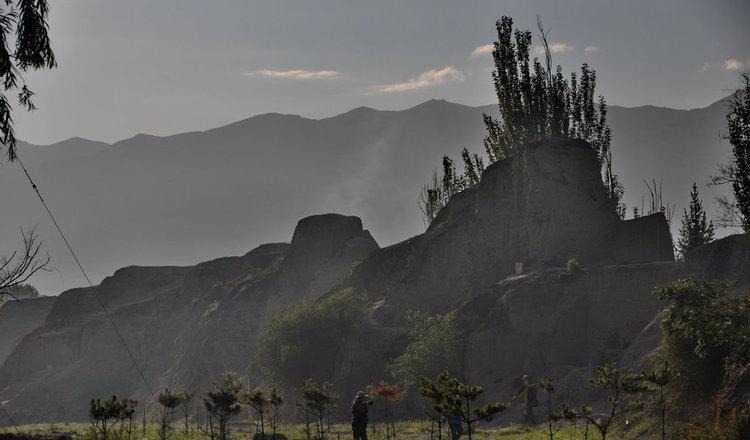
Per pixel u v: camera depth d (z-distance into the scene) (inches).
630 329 2438.5
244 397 1699.1
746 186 1877.5
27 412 5123.0
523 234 3058.6
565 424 1833.2
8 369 5757.9
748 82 1892.2
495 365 2588.6
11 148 1226.6
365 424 1536.7
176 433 1886.1
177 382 4559.5
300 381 3112.7
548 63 3526.1
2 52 1160.8
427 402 2534.5
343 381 2967.5
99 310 6038.4
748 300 1434.5
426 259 3326.8
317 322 3203.7
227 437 1829.5
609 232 2977.4
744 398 1224.8
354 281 3838.6
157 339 5447.8
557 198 2989.7
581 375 2281.0
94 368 5349.4
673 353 1477.6
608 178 3462.1
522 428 1876.2
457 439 1489.9
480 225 3245.6
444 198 4069.9
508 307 2630.4
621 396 1624.0
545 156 3026.6
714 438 1189.1
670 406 1414.9
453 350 2657.5
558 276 2628.0
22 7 1162.6
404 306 3253.0
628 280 2476.6
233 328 4416.8
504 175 3253.0
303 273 4424.2
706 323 1409.9
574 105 3503.9
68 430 2650.1
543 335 2554.1
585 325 2541.8
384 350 2999.5
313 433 1985.7
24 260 1560.0
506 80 3558.1
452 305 3179.1
